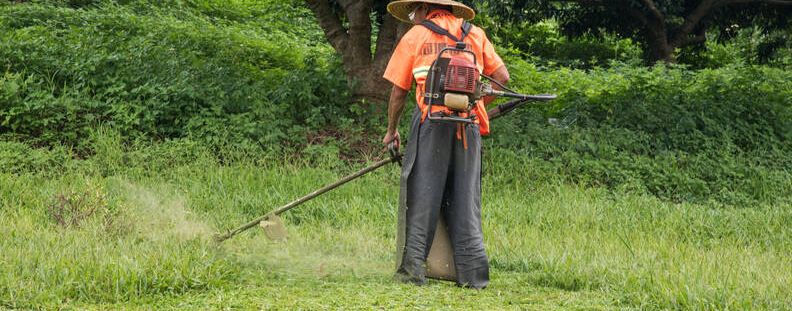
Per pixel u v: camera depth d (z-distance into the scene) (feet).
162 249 26.35
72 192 32.09
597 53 102.17
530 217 38.58
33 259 24.36
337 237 32.50
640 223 38.65
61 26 63.41
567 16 83.25
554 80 63.77
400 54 25.36
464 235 25.32
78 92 48.08
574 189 46.03
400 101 25.58
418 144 25.27
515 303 23.12
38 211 32.78
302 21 89.81
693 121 55.42
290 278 25.54
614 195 45.83
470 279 25.18
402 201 25.38
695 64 97.66
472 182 25.58
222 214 36.06
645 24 77.66
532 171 47.24
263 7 93.45
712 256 30.07
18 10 64.95
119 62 50.83
